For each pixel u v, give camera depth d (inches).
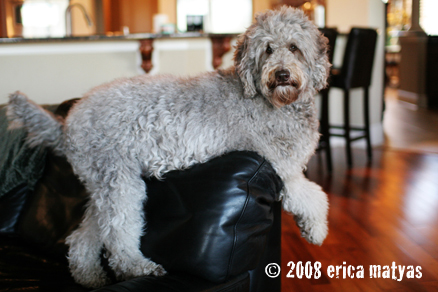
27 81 129.1
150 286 42.1
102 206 49.2
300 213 54.0
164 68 141.0
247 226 45.1
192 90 50.3
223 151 48.7
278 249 53.8
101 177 49.8
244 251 44.7
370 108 179.9
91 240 54.1
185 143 48.0
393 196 120.9
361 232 98.7
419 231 98.3
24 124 57.5
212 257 43.3
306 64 52.4
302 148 51.8
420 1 235.9
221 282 44.2
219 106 49.4
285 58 49.0
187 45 141.5
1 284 54.3
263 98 51.0
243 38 52.8
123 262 48.2
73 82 133.0
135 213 48.9
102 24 263.3
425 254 87.7
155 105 49.2
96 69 134.2
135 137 49.0
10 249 65.1
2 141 74.4
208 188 45.4
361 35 140.3
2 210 70.7
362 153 167.9
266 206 46.9
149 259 48.0
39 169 70.6
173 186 47.9
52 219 64.7
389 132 198.2
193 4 267.3
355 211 111.0
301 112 52.2
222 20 269.0
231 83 51.4
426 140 182.5
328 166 144.1
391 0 249.0
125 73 137.1
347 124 149.5
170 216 47.1
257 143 49.4
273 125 50.3
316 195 55.3
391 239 94.8
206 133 48.1
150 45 133.9
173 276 44.7
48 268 60.4
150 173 50.1
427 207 112.3
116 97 50.6
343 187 129.6
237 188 44.8
